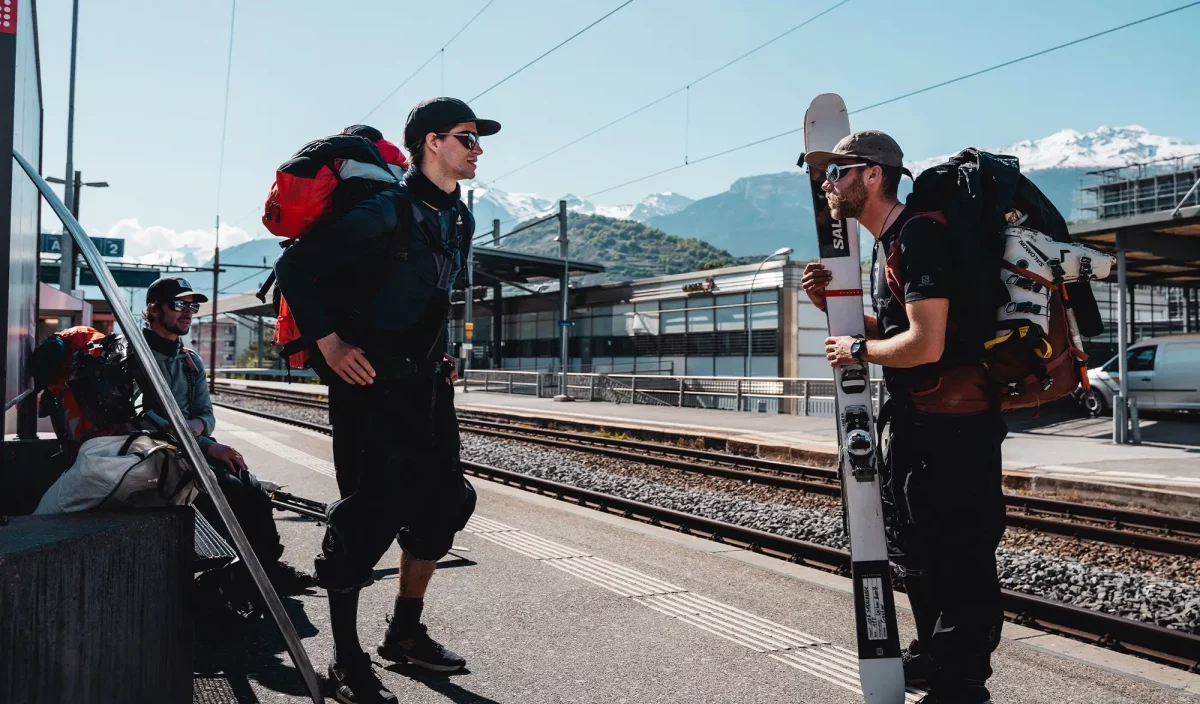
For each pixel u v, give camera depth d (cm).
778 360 3244
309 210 245
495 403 2798
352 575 266
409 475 266
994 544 255
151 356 190
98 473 198
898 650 248
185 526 200
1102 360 3494
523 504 748
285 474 926
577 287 4359
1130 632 417
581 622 388
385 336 261
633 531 627
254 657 325
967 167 243
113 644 169
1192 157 4472
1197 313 2639
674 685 311
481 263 4016
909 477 253
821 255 269
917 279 237
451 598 424
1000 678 330
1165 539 676
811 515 785
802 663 339
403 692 295
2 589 138
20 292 348
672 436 1659
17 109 276
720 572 503
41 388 351
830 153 263
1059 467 1077
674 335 3753
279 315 279
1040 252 237
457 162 267
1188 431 1507
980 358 242
